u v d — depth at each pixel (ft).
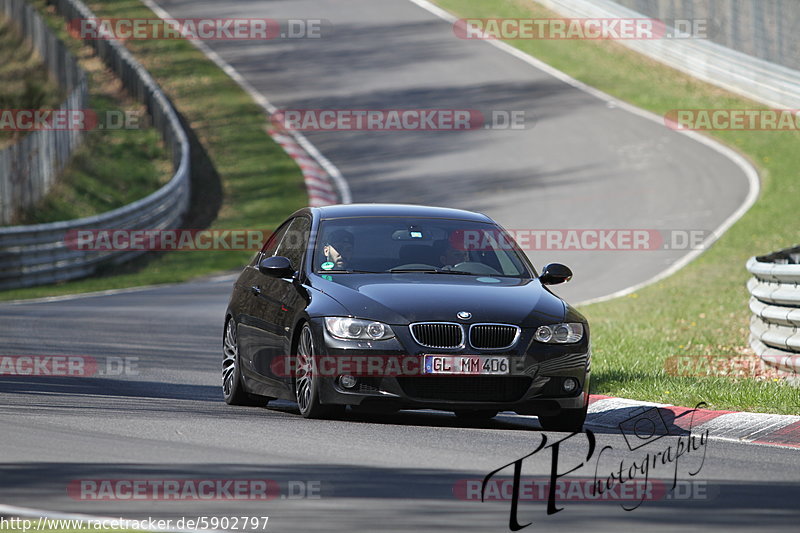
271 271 110.63
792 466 87.20
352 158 455.22
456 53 580.71
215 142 485.56
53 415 102.06
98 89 538.88
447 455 86.84
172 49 603.26
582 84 531.50
